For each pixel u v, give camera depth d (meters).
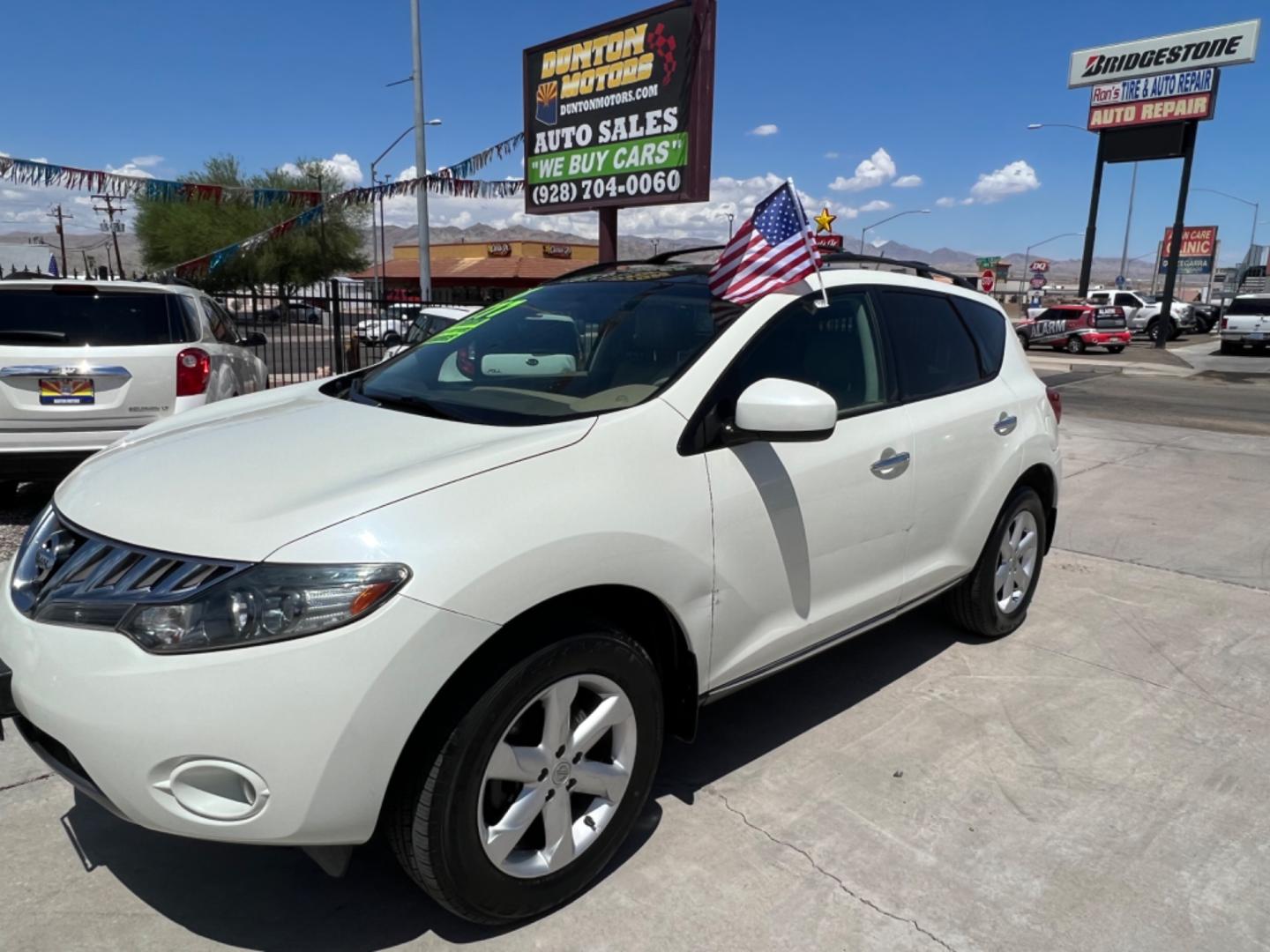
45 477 5.76
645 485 2.48
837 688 3.85
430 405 2.88
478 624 2.08
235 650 1.93
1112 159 37.47
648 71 9.27
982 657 4.19
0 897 2.45
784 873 2.62
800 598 3.02
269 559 1.98
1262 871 2.69
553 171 10.73
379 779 2.01
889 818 2.90
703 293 3.19
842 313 3.32
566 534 2.25
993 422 3.90
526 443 2.37
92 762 2.00
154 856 2.65
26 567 2.34
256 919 2.40
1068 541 6.18
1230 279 74.38
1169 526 6.60
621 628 2.63
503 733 2.19
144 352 5.78
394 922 2.40
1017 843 2.79
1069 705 3.72
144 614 1.99
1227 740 3.47
